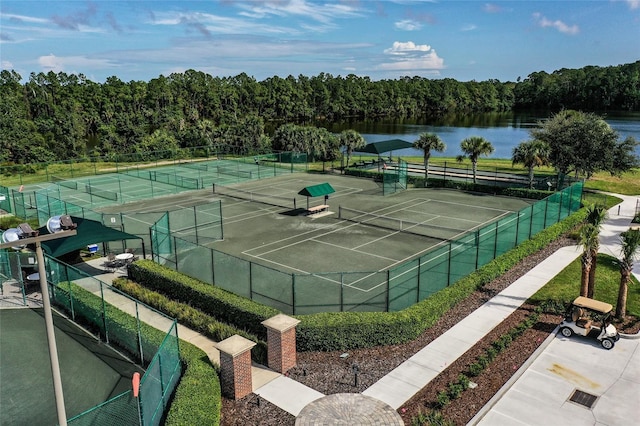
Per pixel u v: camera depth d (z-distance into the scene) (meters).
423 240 29.41
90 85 132.00
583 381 14.83
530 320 18.38
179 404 12.40
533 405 13.64
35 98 121.50
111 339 17.38
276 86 160.00
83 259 26.38
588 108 174.12
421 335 17.53
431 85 197.88
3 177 56.81
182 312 18.95
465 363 15.65
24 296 20.77
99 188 48.59
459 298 20.03
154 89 128.12
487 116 183.25
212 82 164.88
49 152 78.44
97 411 12.32
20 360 15.89
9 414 13.06
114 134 87.94
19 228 8.80
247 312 17.61
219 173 56.78
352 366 15.54
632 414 13.27
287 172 56.84
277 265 24.98
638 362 15.89
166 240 25.47
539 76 194.62
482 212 36.66
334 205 39.28
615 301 20.36
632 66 189.38
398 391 14.17
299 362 15.90
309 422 12.35
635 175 52.94
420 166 59.53
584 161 41.00
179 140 86.88
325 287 21.52
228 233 31.22
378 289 21.27
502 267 23.34
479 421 12.88
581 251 26.95
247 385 14.02
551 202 30.16
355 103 166.75
